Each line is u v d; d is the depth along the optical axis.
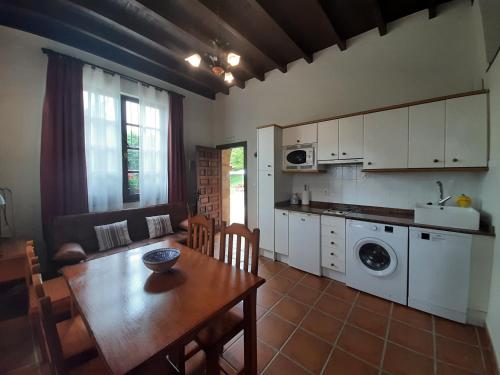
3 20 2.38
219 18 2.35
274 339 1.72
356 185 2.88
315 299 2.24
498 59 1.61
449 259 1.85
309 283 2.57
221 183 4.68
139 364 0.69
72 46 2.78
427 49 2.37
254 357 1.27
